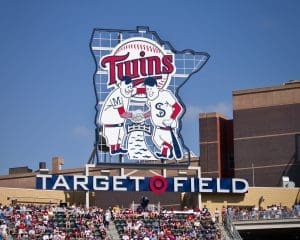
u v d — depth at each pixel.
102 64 97.25
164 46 98.69
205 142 122.50
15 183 121.31
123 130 96.44
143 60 98.12
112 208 100.62
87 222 89.81
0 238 83.25
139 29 98.56
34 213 89.69
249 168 119.56
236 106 121.94
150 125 97.00
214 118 122.44
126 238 88.50
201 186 97.44
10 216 87.94
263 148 119.44
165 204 108.31
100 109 96.50
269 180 118.19
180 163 103.25
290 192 103.06
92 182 94.38
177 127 97.44
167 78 98.06
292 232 99.25
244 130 120.94
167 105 97.62
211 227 93.38
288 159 117.75
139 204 105.94
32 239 85.06
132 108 97.06
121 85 97.19
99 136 96.06
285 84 120.62
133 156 96.19
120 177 94.88
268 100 120.38
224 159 122.44
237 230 95.81
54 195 99.25
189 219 93.81
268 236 102.19
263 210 97.12
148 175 110.50
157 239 89.38
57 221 89.12
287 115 119.00
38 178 93.25
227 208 97.00
